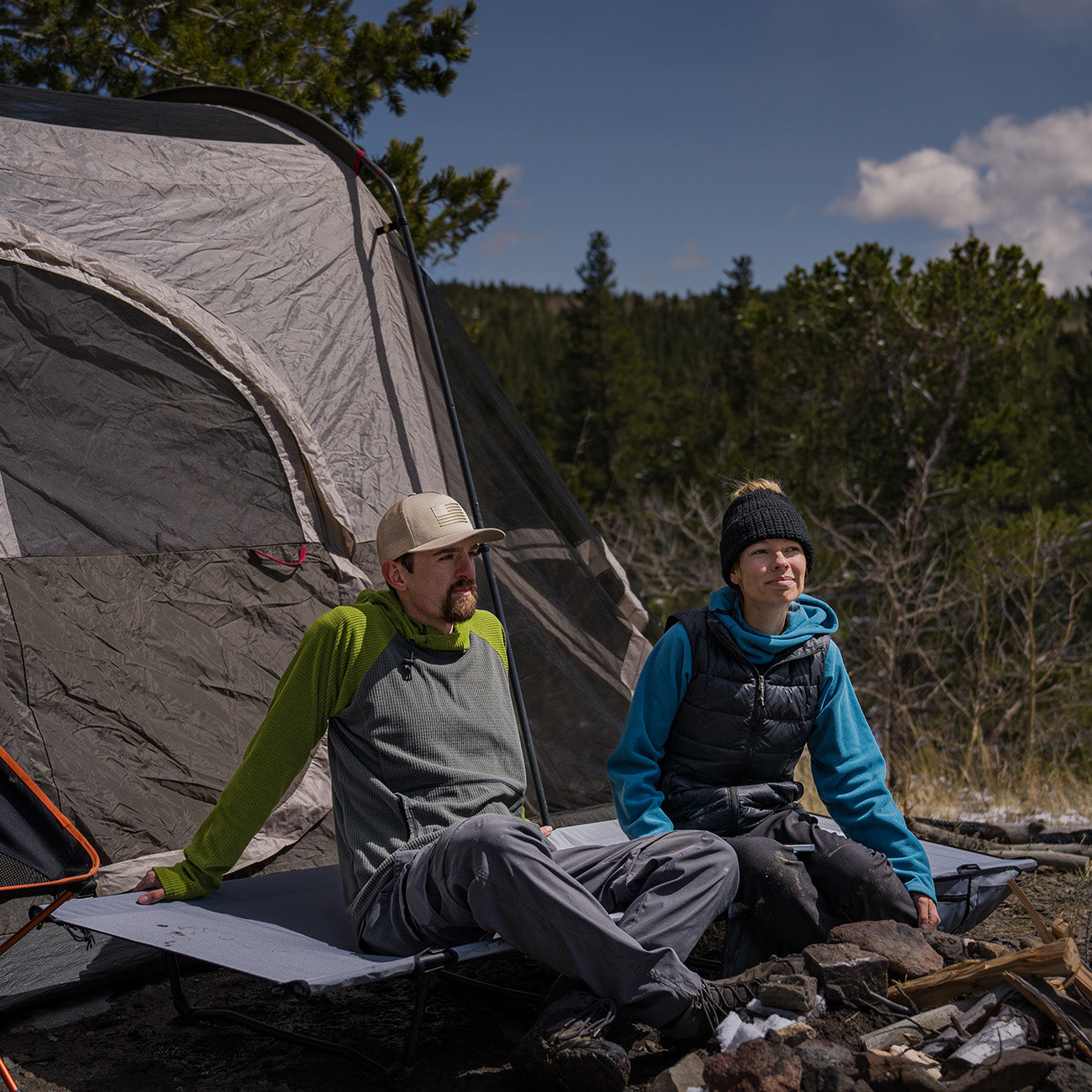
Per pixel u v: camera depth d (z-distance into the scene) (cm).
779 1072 205
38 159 359
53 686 307
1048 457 1434
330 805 346
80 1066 244
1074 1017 223
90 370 345
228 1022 269
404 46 925
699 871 241
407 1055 232
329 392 394
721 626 279
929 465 1066
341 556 378
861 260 1458
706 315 8375
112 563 330
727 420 2448
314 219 412
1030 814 513
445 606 262
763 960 262
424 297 421
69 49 853
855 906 261
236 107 464
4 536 314
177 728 324
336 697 259
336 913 265
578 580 446
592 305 3891
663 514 1204
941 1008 228
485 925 226
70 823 222
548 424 3762
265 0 912
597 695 430
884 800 280
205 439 361
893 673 816
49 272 344
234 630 346
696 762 282
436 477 416
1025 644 867
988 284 1434
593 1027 220
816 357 1525
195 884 260
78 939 280
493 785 262
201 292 374
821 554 1074
